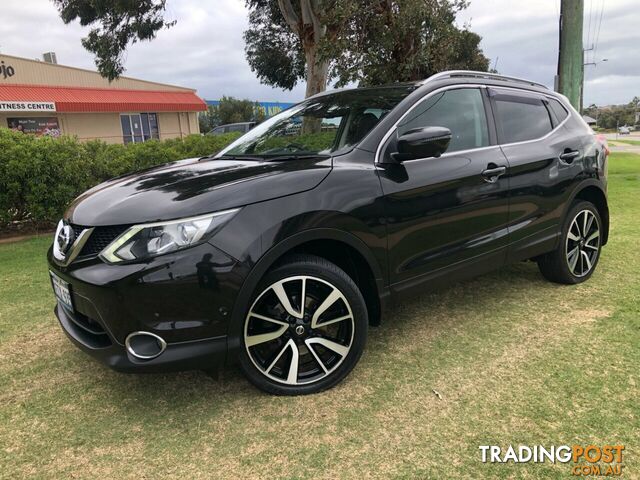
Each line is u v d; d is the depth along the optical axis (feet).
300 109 12.31
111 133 98.37
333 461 7.06
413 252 9.67
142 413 8.38
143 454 7.34
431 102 10.44
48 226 24.82
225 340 7.79
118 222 7.61
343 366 8.87
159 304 7.37
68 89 93.50
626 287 13.41
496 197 11.02
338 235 8.50
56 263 8.48
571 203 13.07
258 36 55.47
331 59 29.94
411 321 11.73
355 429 7.75
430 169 9.86
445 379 9.11
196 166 10.05
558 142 12.77
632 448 7.13
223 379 9.39
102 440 7.70
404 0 27.22
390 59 29.43
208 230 7.52
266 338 8.29
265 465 7.03
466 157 10.57
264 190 8.02
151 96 104.58
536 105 12.87
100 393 9.05
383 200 9.07
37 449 7.52
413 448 7.27
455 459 7.02
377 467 6.92
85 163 24.35
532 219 12.01
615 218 22.43
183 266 7.38
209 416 8.21
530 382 8.89
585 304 12.34
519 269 15.35
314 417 8.09
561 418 7.84
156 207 7.63
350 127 10.17
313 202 8.27
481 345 10.39
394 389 8.82
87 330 8.32
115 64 41.98
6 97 83.71
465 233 10.54
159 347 7.56
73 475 6.95
